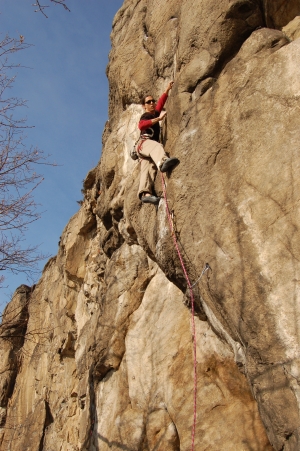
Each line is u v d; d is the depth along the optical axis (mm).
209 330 6438
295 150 4266
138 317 7863
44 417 14305
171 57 7074
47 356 15930
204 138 5121
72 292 14492
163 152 5727
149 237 6238
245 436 5422
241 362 4676
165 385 6684
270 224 4246
